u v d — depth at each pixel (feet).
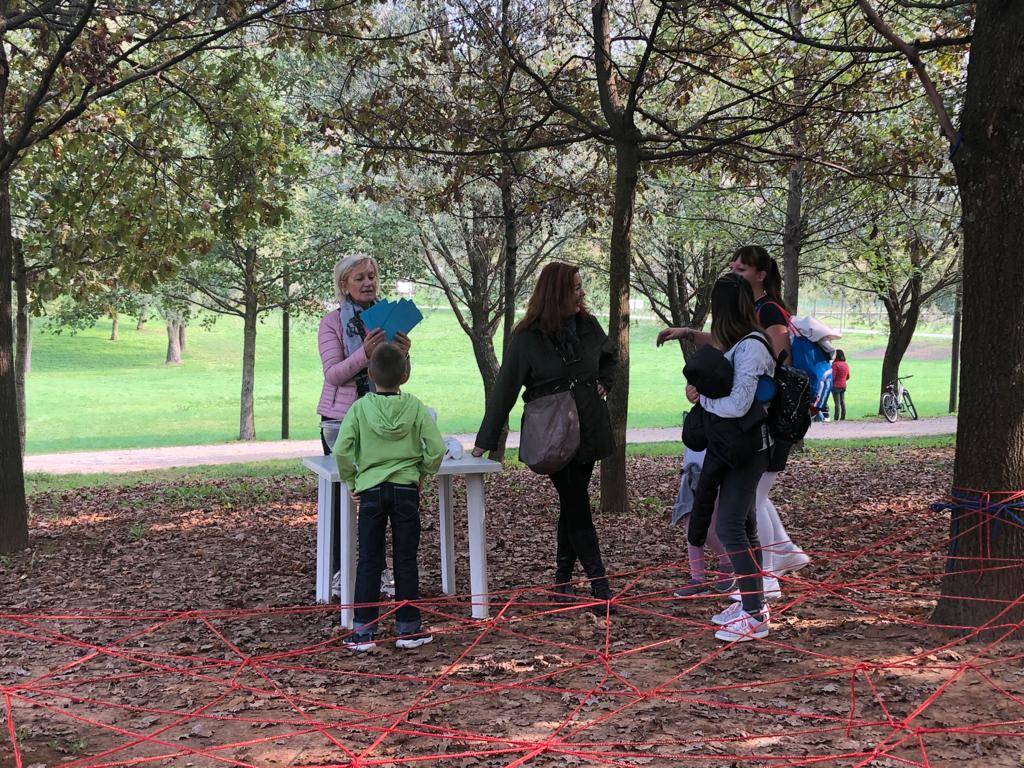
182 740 12.44
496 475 44.50
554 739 11.89
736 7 22.59
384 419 15.89
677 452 57.82
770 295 16.44
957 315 106.22
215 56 36.91
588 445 17.26
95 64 25.93
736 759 10.37
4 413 26.73
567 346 17.11
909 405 93.56
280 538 29.04
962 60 32.32
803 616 17.10
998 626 13.96
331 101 48.29
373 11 44.21
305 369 188.03
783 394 15.51
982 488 15.21
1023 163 14.69
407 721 12.74
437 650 15.89
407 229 61.46
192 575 23.59
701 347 15.56
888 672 13.84
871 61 28.73
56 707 13.96
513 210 46.96
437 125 34.53
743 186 40.24
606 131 30.53
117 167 38.19
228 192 37.24
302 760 11.62
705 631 16.44
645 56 27.89
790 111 34.06
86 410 128.77
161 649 16.92
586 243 68.59
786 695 13.14
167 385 159.63
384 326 17.19
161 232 37.65
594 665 14.78
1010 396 14.98
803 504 33.40
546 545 26.43
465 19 32.35
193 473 54.95
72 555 26.55
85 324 93.76
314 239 79.61
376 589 16.03
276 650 16.40
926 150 33.68
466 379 164.55
